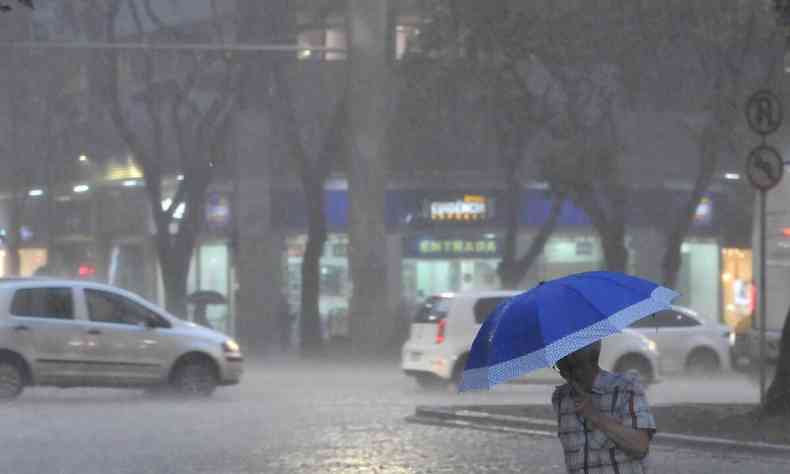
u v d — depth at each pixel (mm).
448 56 84250
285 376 76812
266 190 107250
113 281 124688
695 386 67000
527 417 43562
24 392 59469
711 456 35906
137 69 115062
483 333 14523
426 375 61781
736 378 70625
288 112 95000
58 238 132375
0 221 140500
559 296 14188
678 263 90875
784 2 40719
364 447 38406
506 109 84938
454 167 105125
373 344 88312
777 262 52219
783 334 40094
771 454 35594
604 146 84188
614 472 13859
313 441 40031
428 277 107188
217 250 112750
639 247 108625
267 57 98312
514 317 14172
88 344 54031
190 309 113750
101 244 125875
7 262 131000
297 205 108125
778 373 40094
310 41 107750
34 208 136500
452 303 61344
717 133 86438
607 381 13977
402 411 50625
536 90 101938
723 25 81375
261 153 106938
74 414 49125
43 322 53562
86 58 109625
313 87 106625
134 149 96250
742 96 85250
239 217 107188
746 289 112250
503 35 81125
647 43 82750
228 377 56406
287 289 108438
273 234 107562
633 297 14258
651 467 33688
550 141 106000
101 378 54281
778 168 41812
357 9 87250
